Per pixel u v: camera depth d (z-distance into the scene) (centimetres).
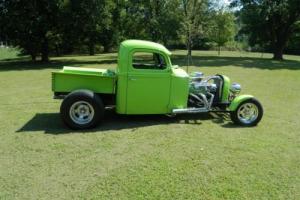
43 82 1225
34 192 384
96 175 428
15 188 392
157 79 649
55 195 378
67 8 2220
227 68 1928
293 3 2823
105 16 2477
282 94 1046
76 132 598
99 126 636
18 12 2159
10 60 2886
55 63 2303
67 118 604
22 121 669
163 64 654
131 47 632
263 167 464
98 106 611
